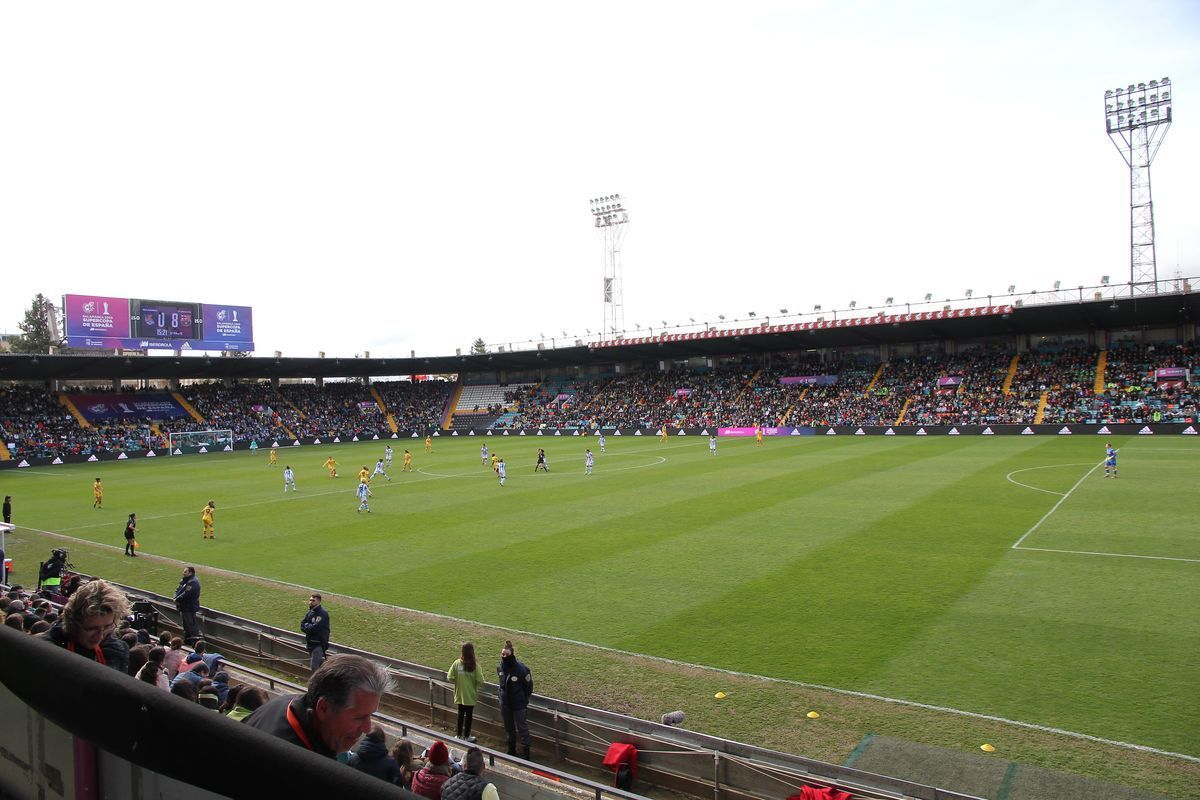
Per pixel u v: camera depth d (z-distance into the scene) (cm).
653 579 2142
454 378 11438
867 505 3181
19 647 219
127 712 174
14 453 6619
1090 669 1416
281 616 1897
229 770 154
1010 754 1105
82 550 2747
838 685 1392
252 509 3672
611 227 9694
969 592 1912
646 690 1380
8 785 260
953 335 7994
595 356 9556
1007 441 5944
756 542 2550
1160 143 6738
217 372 8888
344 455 6825
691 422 8312
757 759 1049
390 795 143
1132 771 1048
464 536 2830
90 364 7550
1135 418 6206
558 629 1756
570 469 5016
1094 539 2433
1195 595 1827
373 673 280
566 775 930
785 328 7644
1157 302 6147
